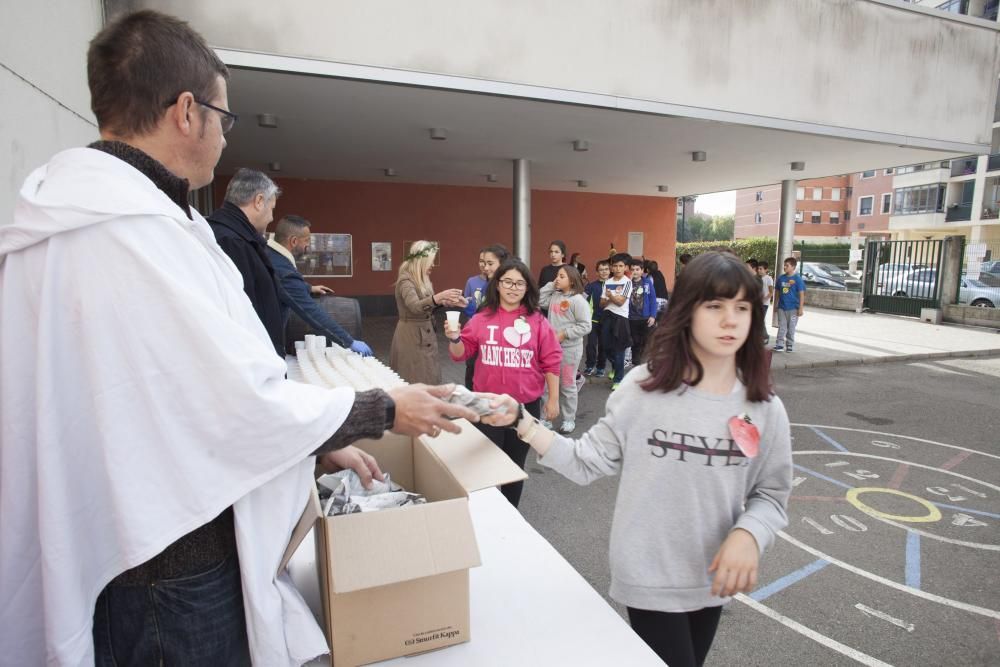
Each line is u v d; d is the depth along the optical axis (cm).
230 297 95
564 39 641
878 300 1631
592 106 666
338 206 1333
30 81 243
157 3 484
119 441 79
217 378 81
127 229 80
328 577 101
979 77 920
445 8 583
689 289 136
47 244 79
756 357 140
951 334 1238
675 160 1073
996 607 279
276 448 86
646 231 1648
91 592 84
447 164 1120
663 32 691
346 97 647
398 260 1391
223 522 92
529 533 155
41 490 79
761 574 308
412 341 454
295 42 529
